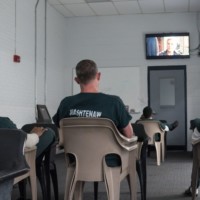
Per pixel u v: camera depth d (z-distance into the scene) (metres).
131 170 2.57
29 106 7.07
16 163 1.47
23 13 6.82
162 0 8.04
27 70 7.00
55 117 2.48
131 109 9.06
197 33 8.86
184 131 8.91
